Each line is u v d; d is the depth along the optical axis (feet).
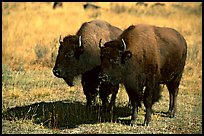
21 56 197.47
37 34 259.80
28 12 390.83
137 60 98.17
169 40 106.73
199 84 150.71
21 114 112.16
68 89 143.74
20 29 270.67
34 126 103.24
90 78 113.50
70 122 105.70
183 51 113.29
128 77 98.22
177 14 408.05
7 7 400.26
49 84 149.59
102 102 114.93
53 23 310.24
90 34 112.78
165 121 108.17
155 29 106.52
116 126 102.58
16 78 157.07
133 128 101.24
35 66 183.11
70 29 290.76
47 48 202.90
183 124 106.01
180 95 135.74
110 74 94.58
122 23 331.57
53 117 108.47
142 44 99.40
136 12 433.48
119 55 95.04
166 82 108.88
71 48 107.04
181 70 113.91
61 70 105.91
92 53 111.04
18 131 99.55
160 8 457.27
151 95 102.06
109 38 116.78
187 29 307.17
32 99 130.31
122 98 130.00
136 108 102.99
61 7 458.50
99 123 104.73
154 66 100.73
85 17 368.68
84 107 119.44
